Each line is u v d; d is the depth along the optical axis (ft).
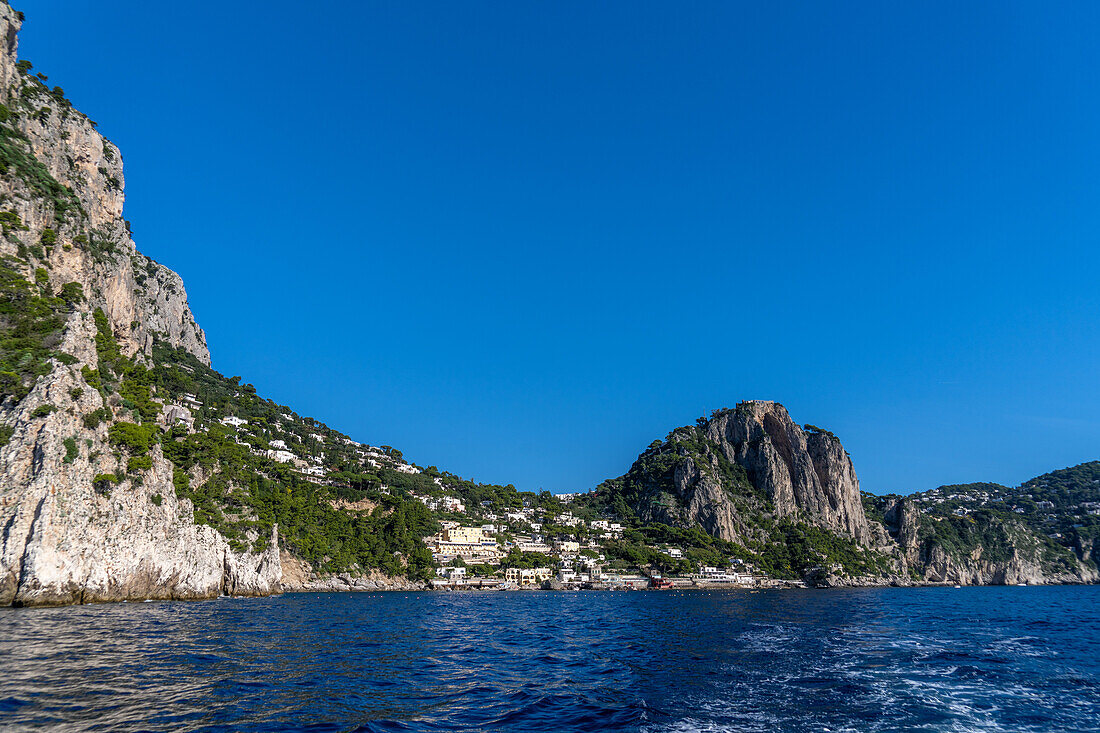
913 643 211.20
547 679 149.28
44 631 188.55
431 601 458.09
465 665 167.53
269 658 164.45
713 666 166.30
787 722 110.01
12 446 266.98
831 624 286.66
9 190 385.70
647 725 108.58
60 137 483.92
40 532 263.08
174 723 101.04
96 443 307.37
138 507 327.88
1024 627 274.77
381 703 120.78
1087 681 145.07
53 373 292.61
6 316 319.27
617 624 288.71
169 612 272.92
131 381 420.36
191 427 577.02
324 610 335.06
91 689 119.03
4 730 93.81
